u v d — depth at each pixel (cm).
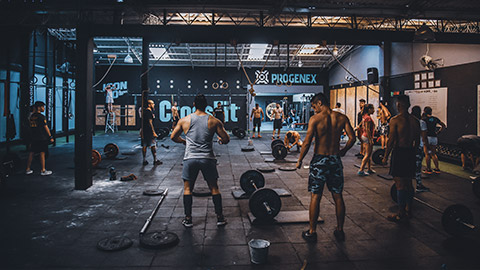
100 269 283
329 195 530
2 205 477
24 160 873
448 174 715
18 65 1220
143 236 345
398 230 381
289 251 322
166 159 912
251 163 849
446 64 928
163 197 515
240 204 481
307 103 2094
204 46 1582
